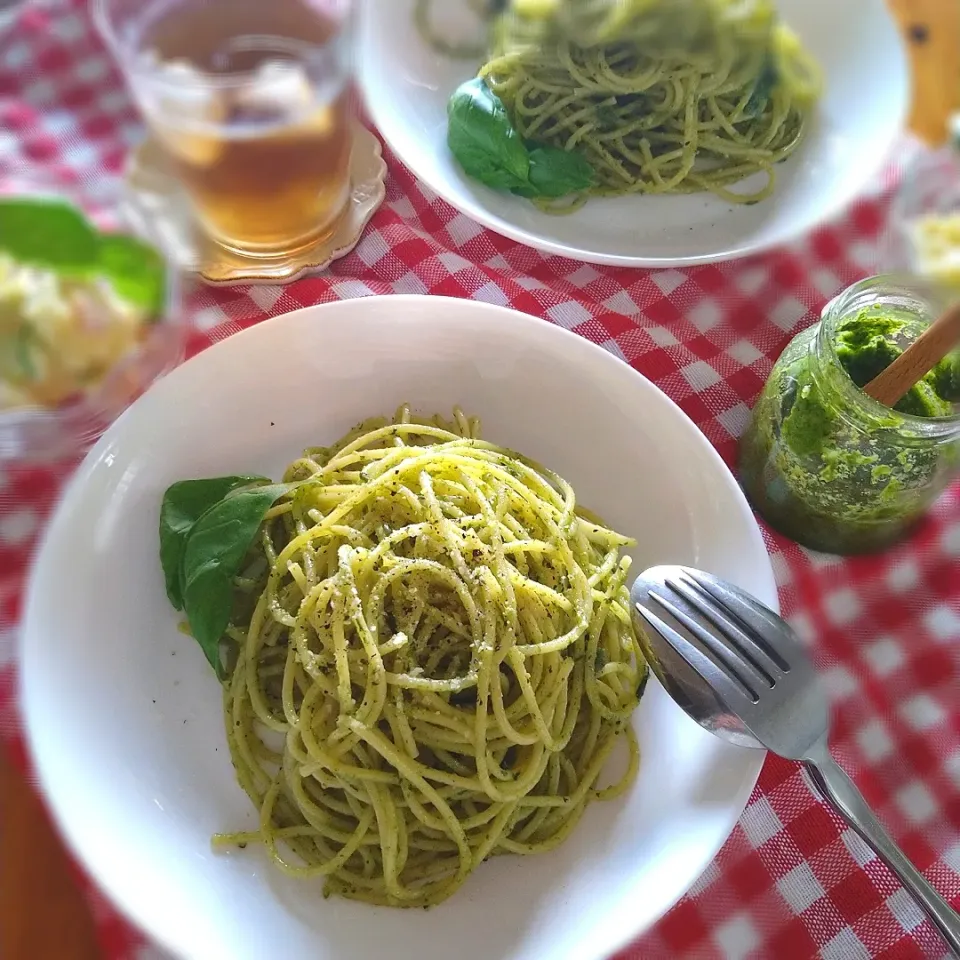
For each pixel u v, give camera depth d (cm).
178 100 31
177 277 33
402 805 29
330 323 32
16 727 29
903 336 30
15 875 27
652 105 42
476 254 39
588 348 32
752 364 37
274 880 28
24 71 40
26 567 32
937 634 33
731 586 29
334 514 30
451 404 34
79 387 31
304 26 35
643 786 29
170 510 30
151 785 28
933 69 43
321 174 35
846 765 31
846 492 31
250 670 29
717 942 29
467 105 38
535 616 30
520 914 27
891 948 29
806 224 39
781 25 43
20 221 30
